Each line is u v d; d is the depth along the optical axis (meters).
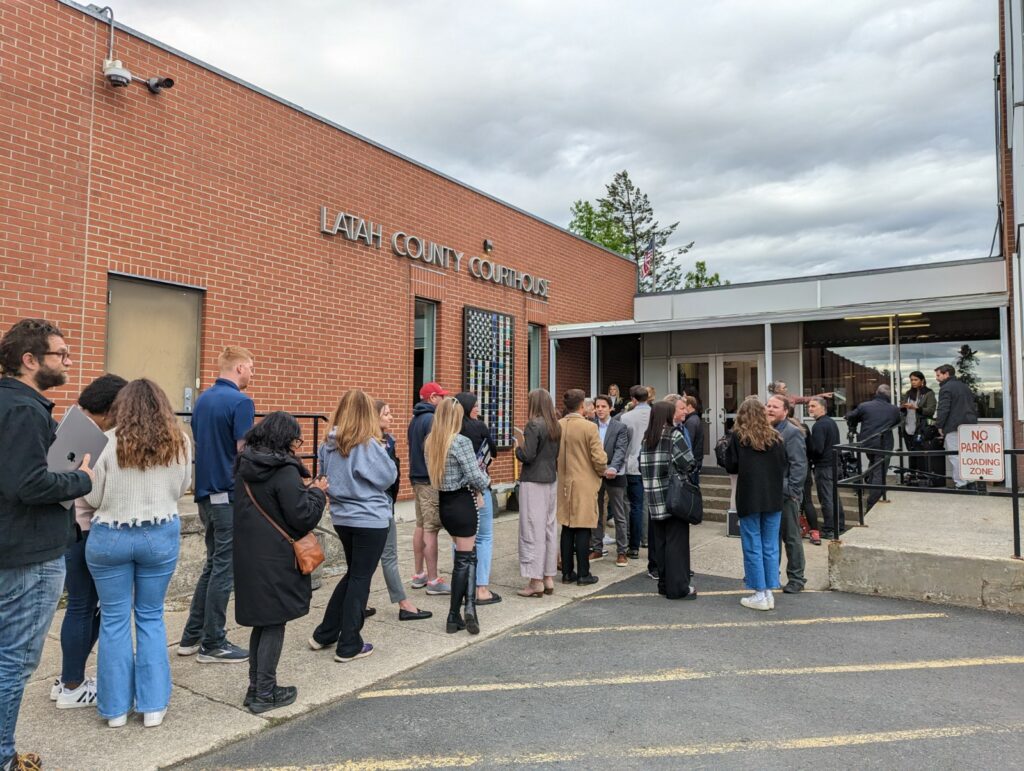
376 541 4.62
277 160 8.68
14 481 2.75
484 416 12.06
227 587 4.54
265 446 3.82
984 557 5.80
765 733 3.58
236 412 4.45
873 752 3.37
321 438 9.08
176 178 7.57
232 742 3.49
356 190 9.77
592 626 5.40
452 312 11.50
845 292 13.12
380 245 10.10
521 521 6.24
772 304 13.84
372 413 4.66
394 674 4.39
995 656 4.70
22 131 6.34
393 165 10.43
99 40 6.93
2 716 2.87
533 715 3.81
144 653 3.62
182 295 7.69
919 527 7.18
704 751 3.39
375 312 10.01
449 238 11.51
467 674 4.42
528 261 13.54
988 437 6.06
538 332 13.98
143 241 7.24
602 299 16.14
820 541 8.40
